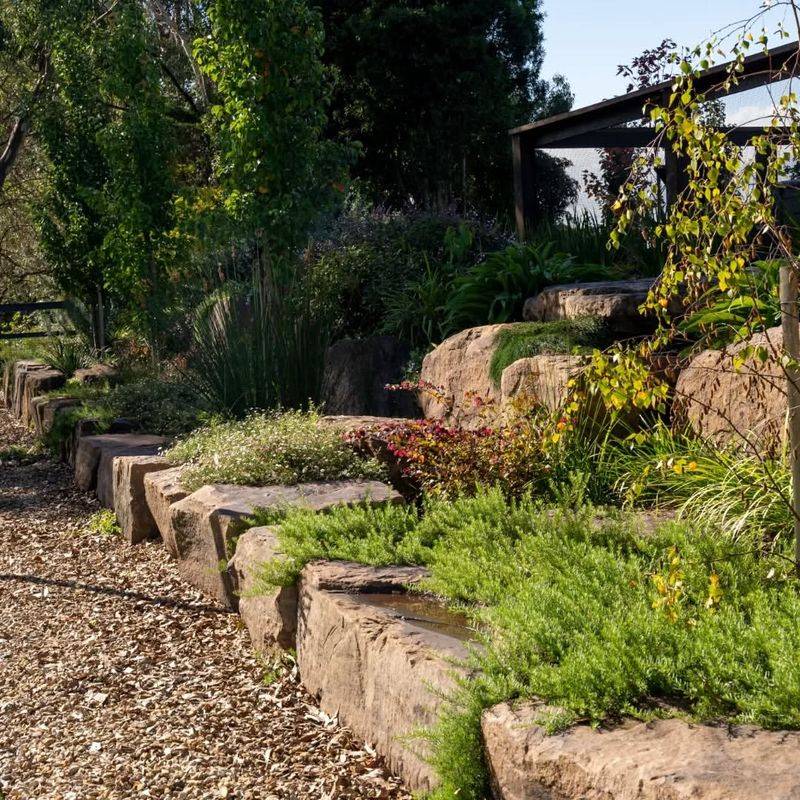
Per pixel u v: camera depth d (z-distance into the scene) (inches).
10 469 463.5
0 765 157.8
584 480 219.0
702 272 132.2
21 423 647.8
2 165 863.1
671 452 210.7
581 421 233.8
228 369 378.6
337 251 452.4
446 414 295.6
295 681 180.1
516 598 147.4
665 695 111.9
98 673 193.3
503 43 968.3
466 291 380.2
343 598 166.7
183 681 185.6
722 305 217.6
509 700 118.7
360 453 281.4
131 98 556.4
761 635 115.6
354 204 517.0
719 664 110.0
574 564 156.4
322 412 382.9
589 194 441.1
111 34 577.0
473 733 118.7
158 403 436.5
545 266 367.6
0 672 198.8
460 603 157.4
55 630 222.5
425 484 239.6
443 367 328.5
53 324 872.9
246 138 410.3
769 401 194.9
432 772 128.6
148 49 574.9
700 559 140.3
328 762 147.3
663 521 180.4
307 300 394.0
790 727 100.0
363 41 840.3
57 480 425.7
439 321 398.3
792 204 247.8
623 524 177.8
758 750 95.3
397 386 294.5
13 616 235.8
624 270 362.0
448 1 874.1
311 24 423.2
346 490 244.5
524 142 441.1
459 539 183.8
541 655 126.0
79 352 711.7
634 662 114.3
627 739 102.8
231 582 219.6
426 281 418.9
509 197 1010.7
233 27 405.7
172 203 555.8
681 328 259.8
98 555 289.0
